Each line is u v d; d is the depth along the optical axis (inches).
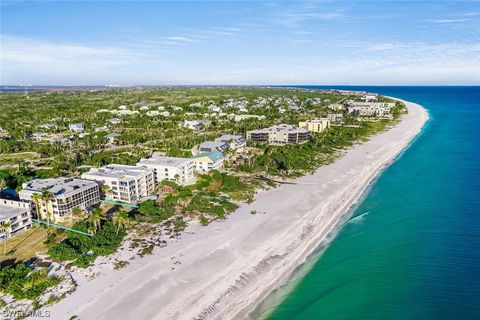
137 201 4306.1
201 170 5349.4
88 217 3676.2
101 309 2413.9
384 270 2994.6
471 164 6107.3
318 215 3978.8
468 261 3097.9
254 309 2527.1
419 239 3496.6
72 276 2780.5
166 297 2554.1
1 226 3297.2
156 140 7765.8
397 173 5674.2
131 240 3346.5
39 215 3816.4
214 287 2687.0
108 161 5831.7
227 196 4451.3
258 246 3275.1
